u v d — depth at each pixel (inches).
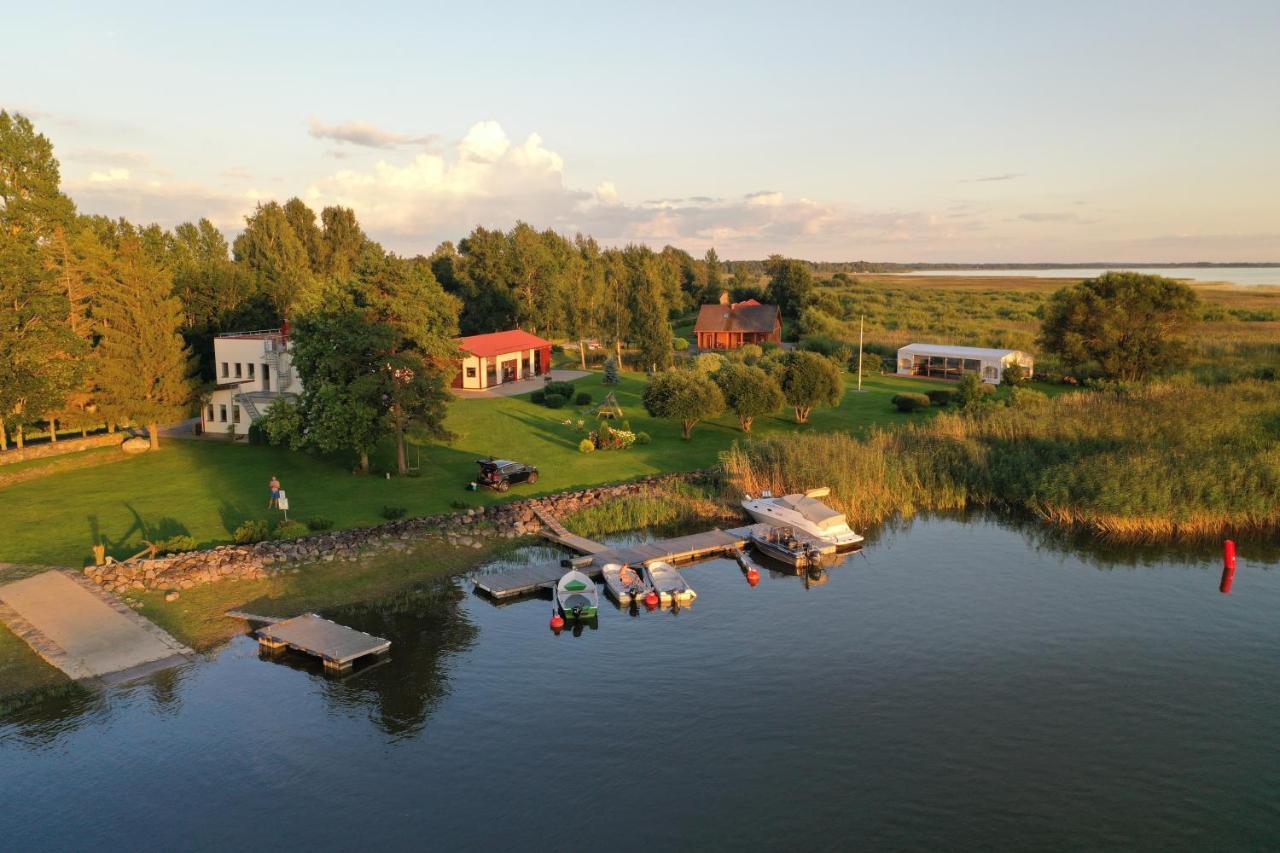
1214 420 2191.2
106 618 1273.4
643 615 1370.6
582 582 1409.9
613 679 1145.4
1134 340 3147.1
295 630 1238.9
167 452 2309.3
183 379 2432.3
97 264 2384.4
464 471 2121.1
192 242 4923.7
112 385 2260.1
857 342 4436.5
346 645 1193.4
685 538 1721.2
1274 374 3014.3
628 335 3698.3
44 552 1525.6
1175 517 1731.1
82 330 2485.2
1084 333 3280.0
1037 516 1891.0
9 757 943.7
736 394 2503.7
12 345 2137.1
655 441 2464.3
